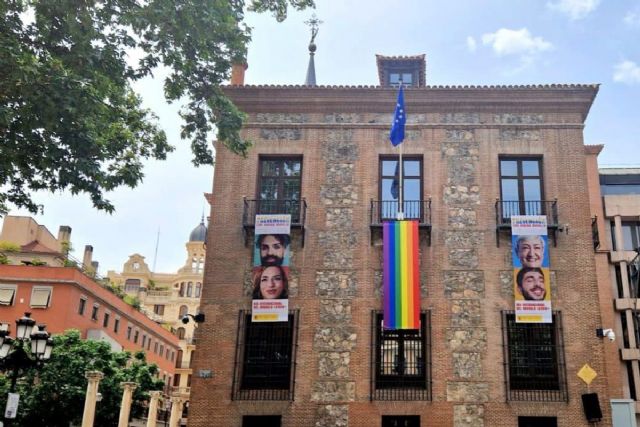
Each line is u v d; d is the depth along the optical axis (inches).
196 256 4308.6
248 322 882.8
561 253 879.7
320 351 854.5
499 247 885.8
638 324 1471.5
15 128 610.5
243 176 939.3
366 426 820.6
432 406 823.1
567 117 938.7
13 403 748.0
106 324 2317.9
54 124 584.1
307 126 952.9
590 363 834.2
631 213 1553.9
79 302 2095.2
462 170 920.9
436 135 936.9
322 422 826.8
